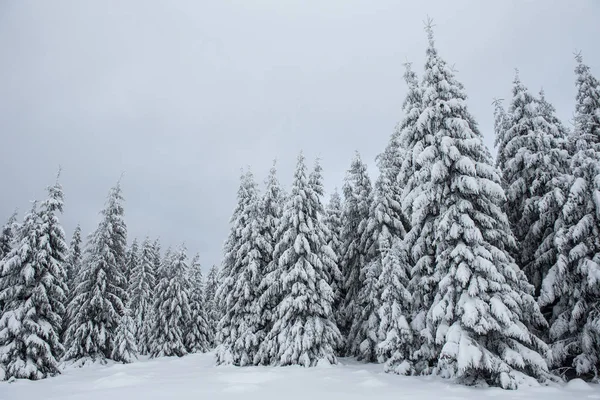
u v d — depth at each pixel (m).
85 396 14.28
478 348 13.45
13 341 22.12
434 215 17.77
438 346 16.41
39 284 23.80
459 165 15.44
